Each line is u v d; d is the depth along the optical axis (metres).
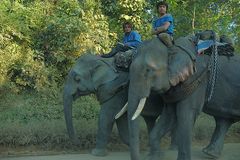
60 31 19.47
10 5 19.69
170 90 9.80
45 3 21.08
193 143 14.02
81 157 11.59
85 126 13.48
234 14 23.28
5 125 13.28
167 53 9.60
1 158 11.54
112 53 12.40
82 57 12.30
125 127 11.82
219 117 11.65
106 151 11.82
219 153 11.57
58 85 19.20
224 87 10.86
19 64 18.39
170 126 10.53
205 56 10.38
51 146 12.89
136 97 9.13
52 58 19.59
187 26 22.94
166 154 11.80
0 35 18.25
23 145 12.87
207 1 23.22
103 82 11.75
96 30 20.11
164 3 11.03
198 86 10.03
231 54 11.12
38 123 13.82
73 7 20.69
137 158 9.17
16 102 16.89
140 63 9.25
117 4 22.34
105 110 11.75
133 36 12.22
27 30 19.31
